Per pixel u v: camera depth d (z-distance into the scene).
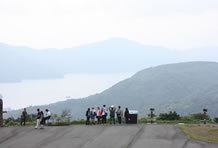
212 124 30.64
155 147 18.27
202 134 22.97
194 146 18.41
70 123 32.16
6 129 26.19
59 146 19.09
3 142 20.88
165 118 39.78
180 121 34.53
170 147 18.23
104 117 29.95
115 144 19.39
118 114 30.45
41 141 20.88
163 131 24.41
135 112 30.70
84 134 23.23
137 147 18.34
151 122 32.44
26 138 22.02
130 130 24.95
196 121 36.09
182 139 20.81
